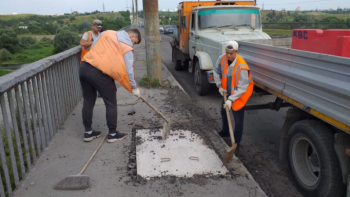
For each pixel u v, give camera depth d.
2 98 3.01
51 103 4.51
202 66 7.20
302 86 3.27
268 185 3.81
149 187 3.36
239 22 7.96
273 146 4.92
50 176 3.53
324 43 3.63
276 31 23.91
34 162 3.77
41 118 4.24
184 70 12.16
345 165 2.88
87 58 4.09
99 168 3.73
